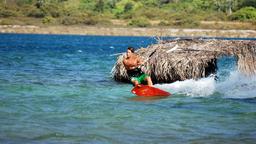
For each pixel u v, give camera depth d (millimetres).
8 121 32969
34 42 185375
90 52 124438
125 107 39594
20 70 68000
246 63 54438
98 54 115125
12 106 38531
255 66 54531
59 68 73438
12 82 53594
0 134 29375
